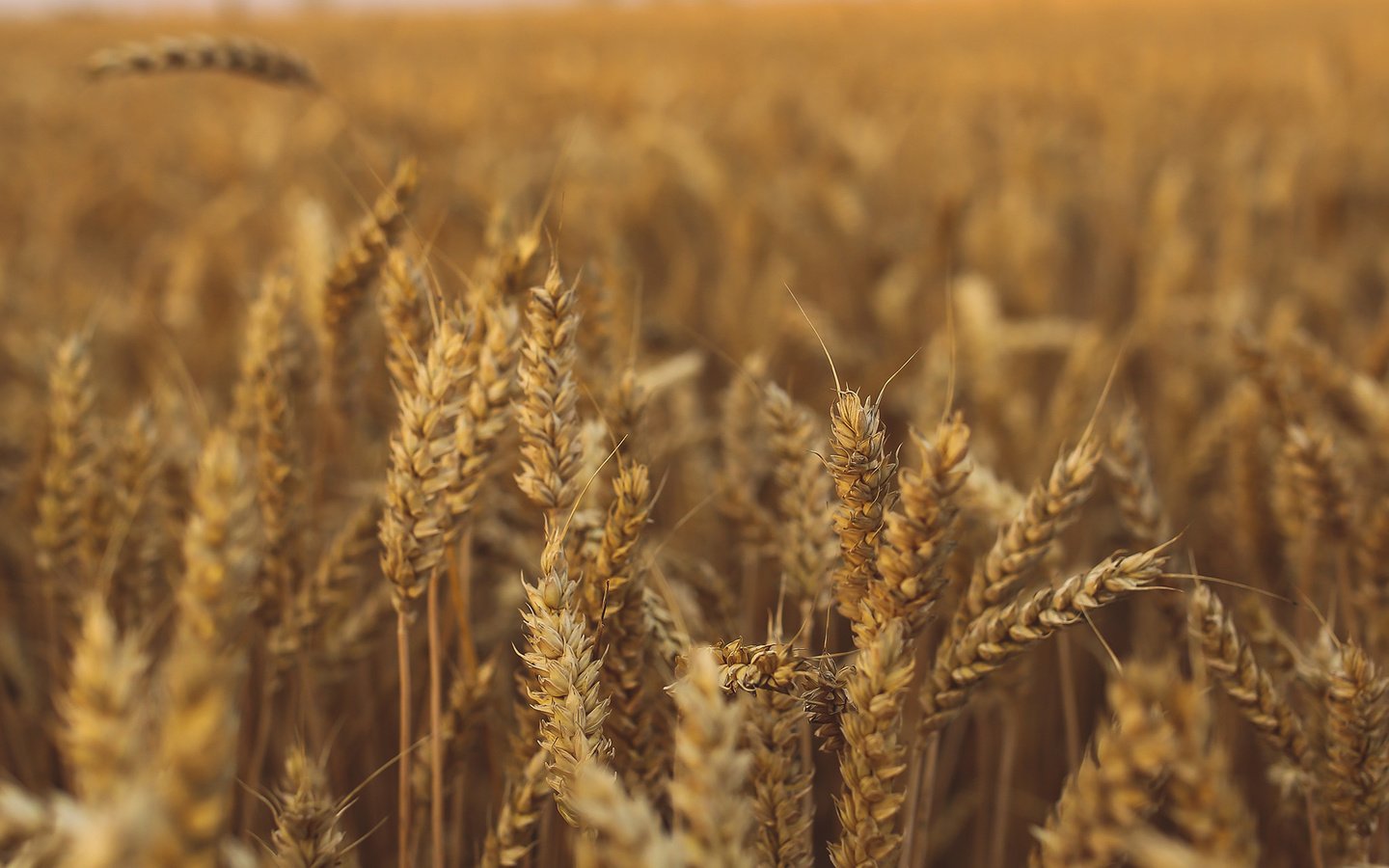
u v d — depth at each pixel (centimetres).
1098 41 923
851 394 75
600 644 80
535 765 80
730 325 179
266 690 96
